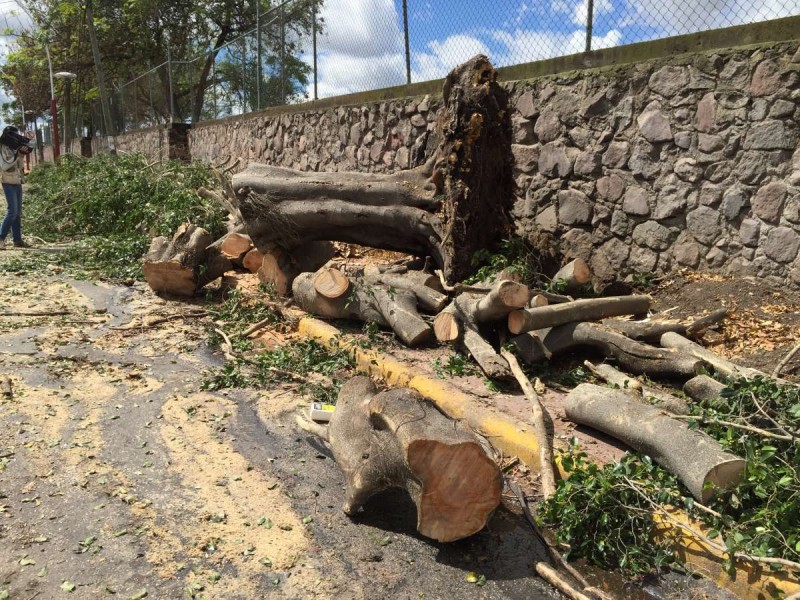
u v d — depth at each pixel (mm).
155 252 8016
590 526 3150
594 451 3748
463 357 5336
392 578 2883
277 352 5684
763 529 2744
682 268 6070
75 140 36844
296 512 3363
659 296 5941
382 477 3193
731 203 5652
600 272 6730
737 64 5492
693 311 5434
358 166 10867
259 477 3695
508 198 6617
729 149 5617
